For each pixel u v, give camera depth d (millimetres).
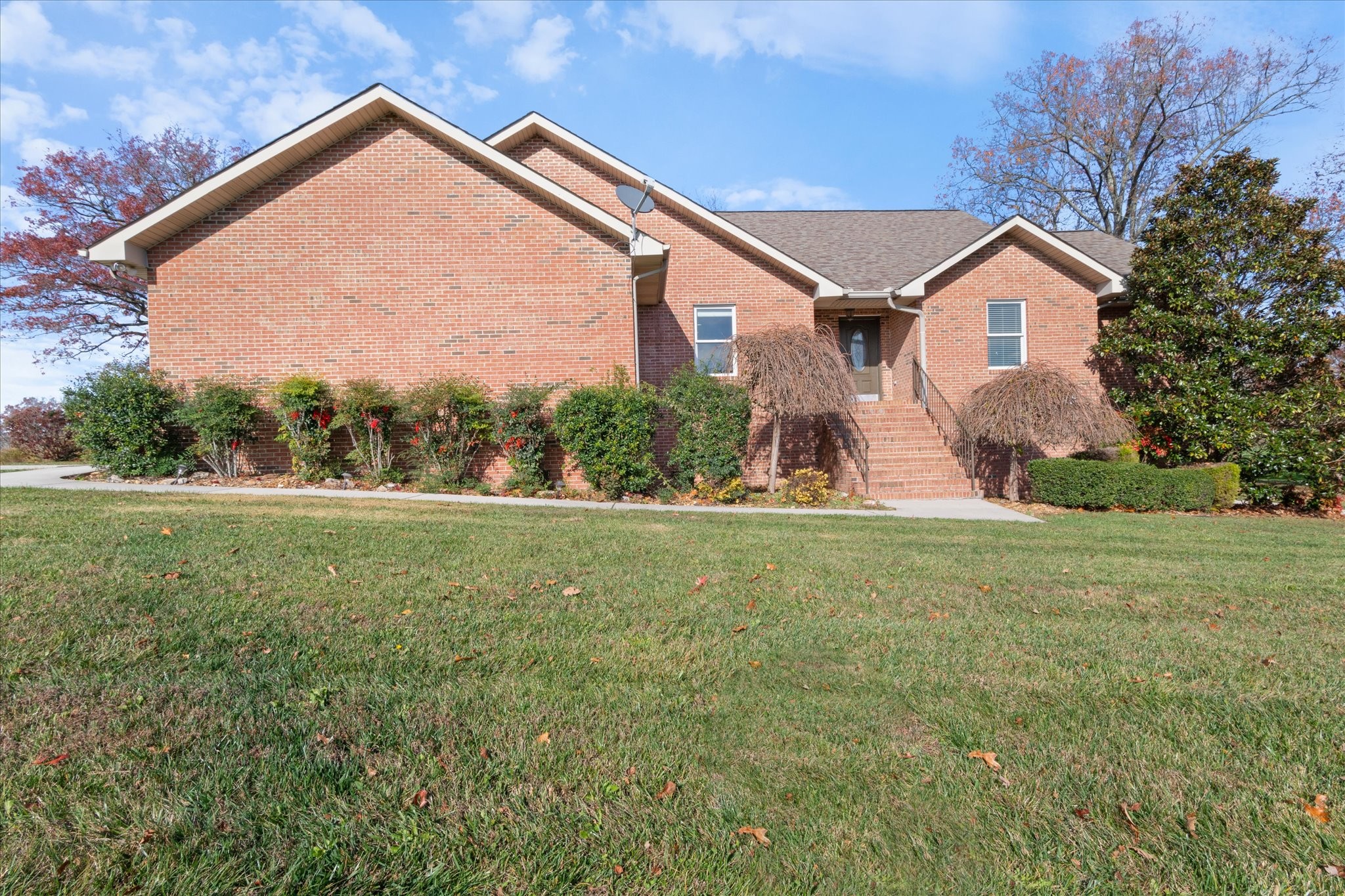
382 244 12562
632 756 3205
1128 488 13078
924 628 5074
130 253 11633
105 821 2576
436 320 12672
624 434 12094
